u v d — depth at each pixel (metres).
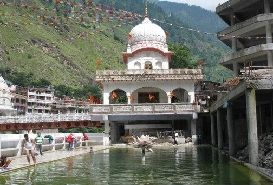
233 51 50.69
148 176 18.36
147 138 35.69
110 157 30.08
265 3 45.56
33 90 142.12
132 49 56.97
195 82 53.03
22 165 22.97
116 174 19.36
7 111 103.31
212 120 43.53
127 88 51.88
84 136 45.31
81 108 140.75
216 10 52.22
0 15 191.88
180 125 53.84
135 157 29.67
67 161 26.78
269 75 21.31
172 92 54.72
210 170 20.06
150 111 48.81
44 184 16.25
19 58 176.62
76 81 185.12
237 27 48.12
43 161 25.64
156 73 51.19
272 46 44.53
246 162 22.28
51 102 143.38
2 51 172.25
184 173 19.16
